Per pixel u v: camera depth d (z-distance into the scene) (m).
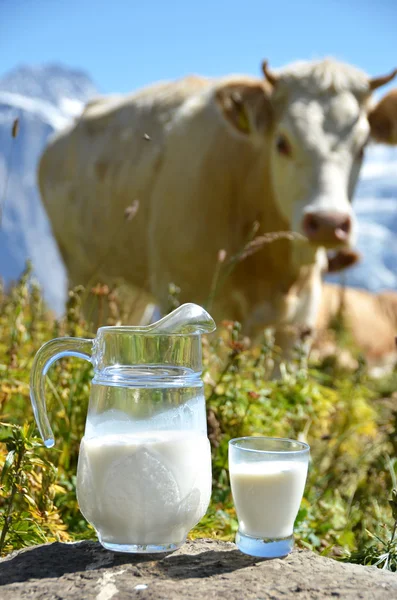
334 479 1.46
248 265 2.50
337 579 0.78
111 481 0.80
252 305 2.50
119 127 3.10
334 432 1.67
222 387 1.42
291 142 2.38
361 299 5.16
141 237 2.86
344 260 2.88
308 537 1.15
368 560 0.98
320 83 2.44
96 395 0.83
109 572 0.78
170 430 0.82
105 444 0.81
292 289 2.54
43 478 1.02
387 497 1.34
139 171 2.85
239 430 1.31
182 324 0.82
